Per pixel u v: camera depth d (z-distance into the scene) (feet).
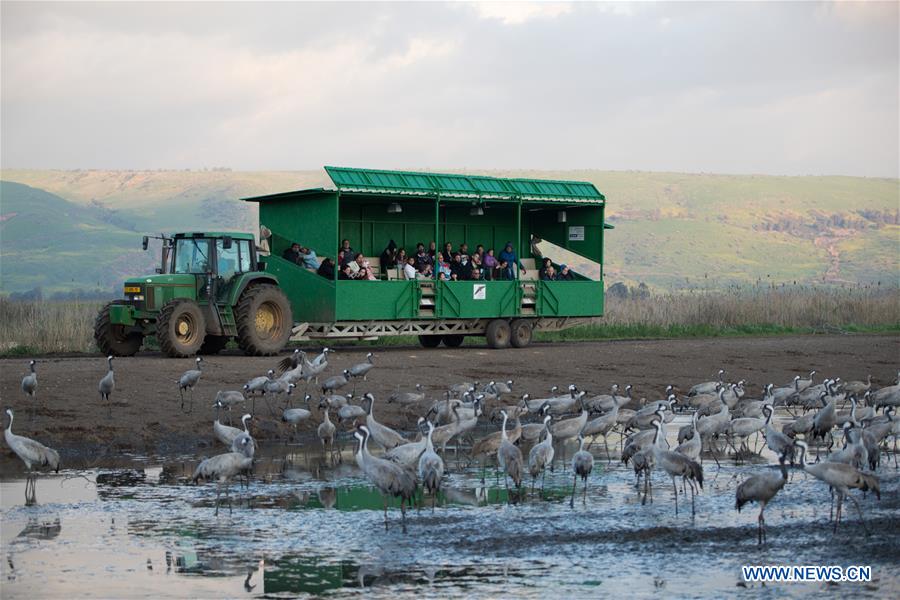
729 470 71.51
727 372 119.24
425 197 126.41
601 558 48.19
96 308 153.38
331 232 118.21
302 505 58.75
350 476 67.31
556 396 96.37
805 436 78.74
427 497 61.72
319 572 45.75
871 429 72.90
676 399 100.53
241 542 50.65
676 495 61.05
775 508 59.06
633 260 651.66
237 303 113.70
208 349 120.16
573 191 141.49
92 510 56.85
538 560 47.80
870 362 130.72
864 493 62.08
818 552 49.26
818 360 130.82
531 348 134.21
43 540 50.67
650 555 48.70
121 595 42.39
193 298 113.50
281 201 124.57
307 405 88.63
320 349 128.88
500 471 70.79
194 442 77.46
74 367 96.94
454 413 77.36
